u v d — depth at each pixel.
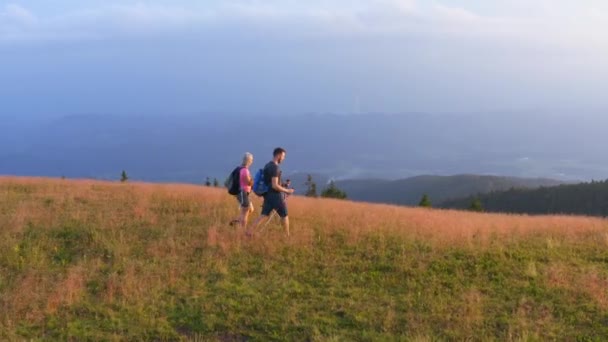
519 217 19.84
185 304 8.53
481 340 7.30
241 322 7.95
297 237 11.70
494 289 9.06
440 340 7.28
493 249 11.25
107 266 10.16
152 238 11.93
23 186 20.08
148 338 7.54
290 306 8.38
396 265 10.15
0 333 7.53
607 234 12.83
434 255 10.77
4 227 12.50
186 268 10.02
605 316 7.93
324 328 7.69
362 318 7.95
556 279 9.35
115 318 8.04
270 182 11.84
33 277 9.54
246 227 12.62
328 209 16.27
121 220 13.61
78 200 16.86
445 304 8.38
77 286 9.07
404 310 8.26
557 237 12.76
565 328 7.61
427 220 14.54
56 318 8.07
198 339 7.49
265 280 9.48
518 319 7.81
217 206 15.66
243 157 12.80
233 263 10.36
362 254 10.91
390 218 14.70
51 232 12.32
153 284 9.24
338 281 9.46
